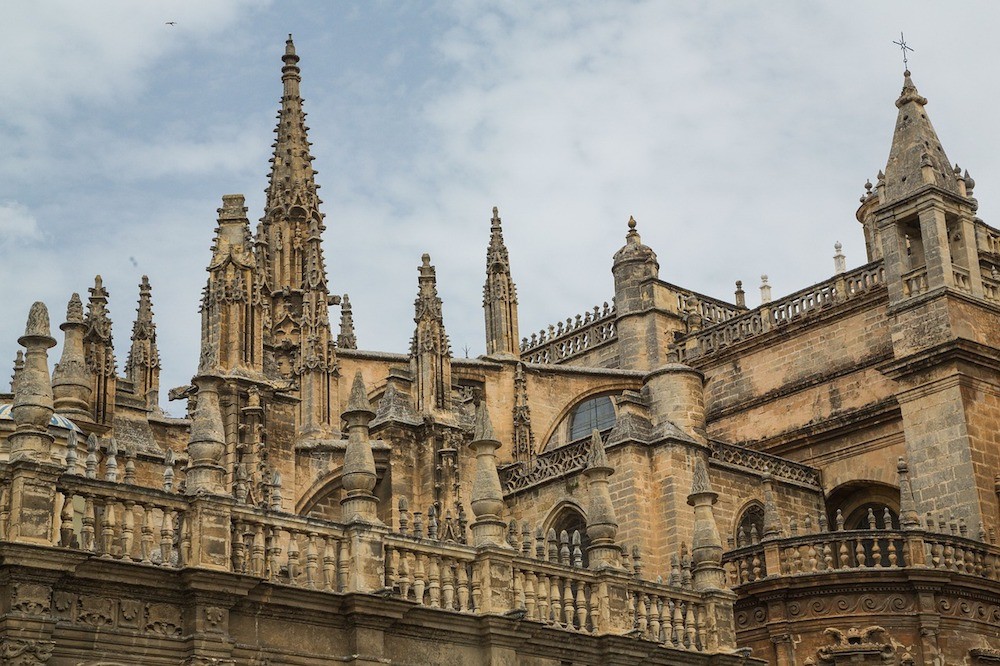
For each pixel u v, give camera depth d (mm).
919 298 53969
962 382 52562
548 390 63188
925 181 54781
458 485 49250
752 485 54594
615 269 71500
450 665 33094
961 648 47250
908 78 57188
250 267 47562
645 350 69438
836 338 61688
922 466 52875
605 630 36438
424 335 51719
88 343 45781
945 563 47969
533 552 35906
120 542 28156
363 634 31203
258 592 29594
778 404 63000
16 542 25938
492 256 64438
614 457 51406
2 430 29141
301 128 59188
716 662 38844
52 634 26359
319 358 51031
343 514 32250
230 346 46562
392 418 49219
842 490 59344
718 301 74000
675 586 39000
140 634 27812
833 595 46938
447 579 33750
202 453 29703
